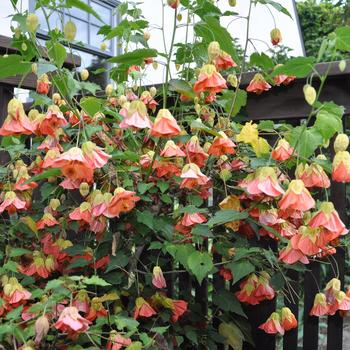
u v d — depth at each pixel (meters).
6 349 1.25
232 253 1.54
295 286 1.73
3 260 1.72
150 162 1.44
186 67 1.84
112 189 1.48
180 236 1.49
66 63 2.04
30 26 1.24
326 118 1.15
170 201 1.47
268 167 1.23
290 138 1.33
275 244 1.75
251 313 1.81
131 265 1.49
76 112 1.34
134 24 1.55
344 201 1.64
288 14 1.51
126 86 1.81
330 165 1.22
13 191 1.60
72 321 0.99
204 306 1.86
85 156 1.18
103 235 1.44
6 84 2.00
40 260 1.55
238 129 1.59
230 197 1.48
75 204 1.67
